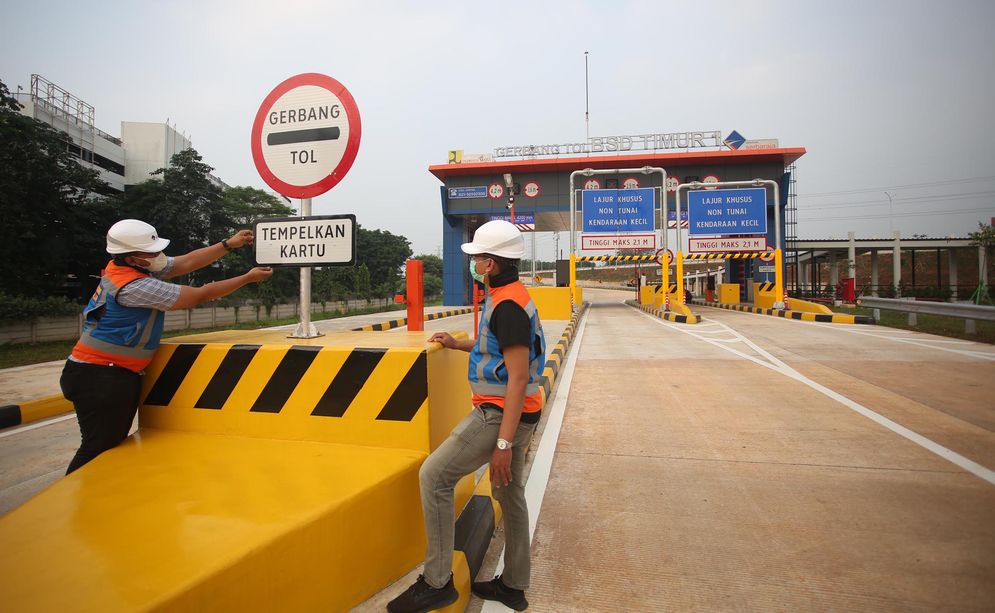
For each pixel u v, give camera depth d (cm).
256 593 158
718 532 293
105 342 252
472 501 307
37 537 165
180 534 165
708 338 1157
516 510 224
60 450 462
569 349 1035
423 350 240
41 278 2078
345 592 192
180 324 2041
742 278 3042
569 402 602
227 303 2589
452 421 285
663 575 252
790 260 4944
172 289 263
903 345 955
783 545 277
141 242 259
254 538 162
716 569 256
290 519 175
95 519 175
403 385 242
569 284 2088
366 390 247
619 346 1067
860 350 906
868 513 309
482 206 2850
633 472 385
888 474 366
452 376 286
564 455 425
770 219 2684
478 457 205
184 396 271
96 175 2350
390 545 215
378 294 4578
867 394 593
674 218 2725
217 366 267
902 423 483
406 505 224
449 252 2947
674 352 957
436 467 203
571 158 2706
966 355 833
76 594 137
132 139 4466
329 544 184
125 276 257
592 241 1964
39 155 2038
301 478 210
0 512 334
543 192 2805
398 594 207
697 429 484
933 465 380
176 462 228
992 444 423
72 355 257
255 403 261
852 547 272
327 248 301
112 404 254
